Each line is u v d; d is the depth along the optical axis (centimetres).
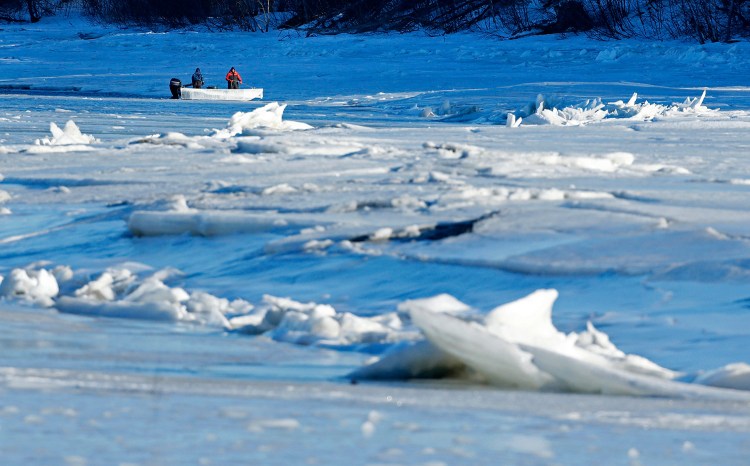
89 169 6144
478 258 3092
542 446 948
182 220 3844
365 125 10631
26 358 1744
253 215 3856
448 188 4697
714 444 1020
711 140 7888
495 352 1591
